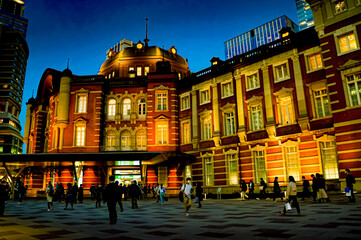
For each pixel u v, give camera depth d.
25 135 45.69
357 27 19.72
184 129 32.19
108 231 8.52
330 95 20.34
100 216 12.89
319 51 22.47
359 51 19.41
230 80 28.55
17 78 99.25
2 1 127.12
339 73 20.16
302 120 22.16
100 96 33.59
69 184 17.58
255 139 25.23
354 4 20.06
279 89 24.42
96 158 25.34
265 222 9.43
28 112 46.84
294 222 9.08
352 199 15.13
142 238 7.31
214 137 28.22
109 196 10.34
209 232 8.00
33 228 9.22
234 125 27.41
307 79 22.75
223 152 27.77
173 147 31.52
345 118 19.33
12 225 9.95
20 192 22.89
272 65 25.31
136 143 33.09
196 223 9.97
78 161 26.77
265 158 24.20
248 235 7.31
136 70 42.19
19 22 126.31
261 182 21.69
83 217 12.50
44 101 44.00
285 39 24.58
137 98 34.41
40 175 38.75
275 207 14.73
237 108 27.33
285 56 24.45
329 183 19.98
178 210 15.30
